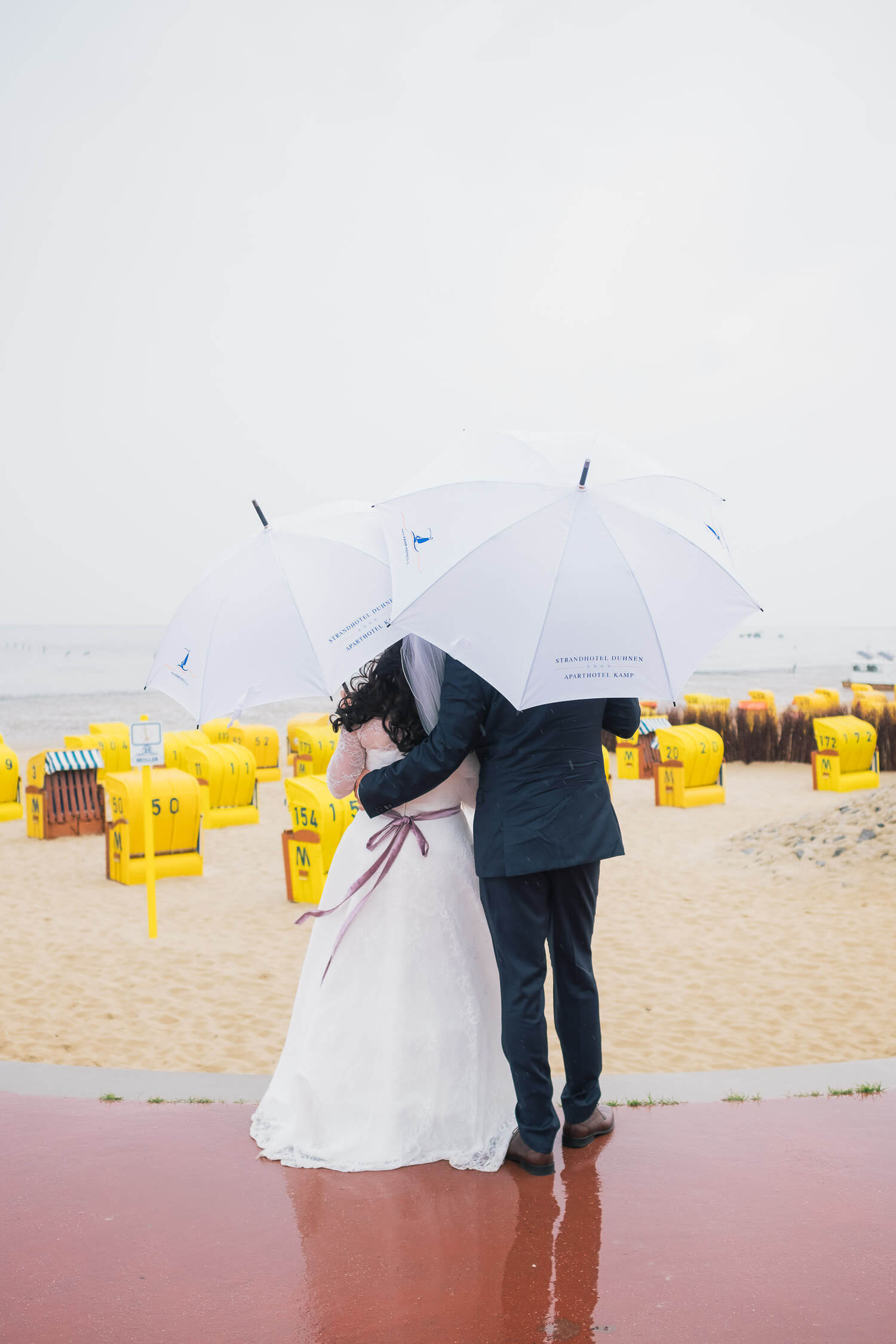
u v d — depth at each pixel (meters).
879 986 6.20
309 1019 3.31
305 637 3.15
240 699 3.17
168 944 7.55
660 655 2.58
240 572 3.25
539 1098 3.03
